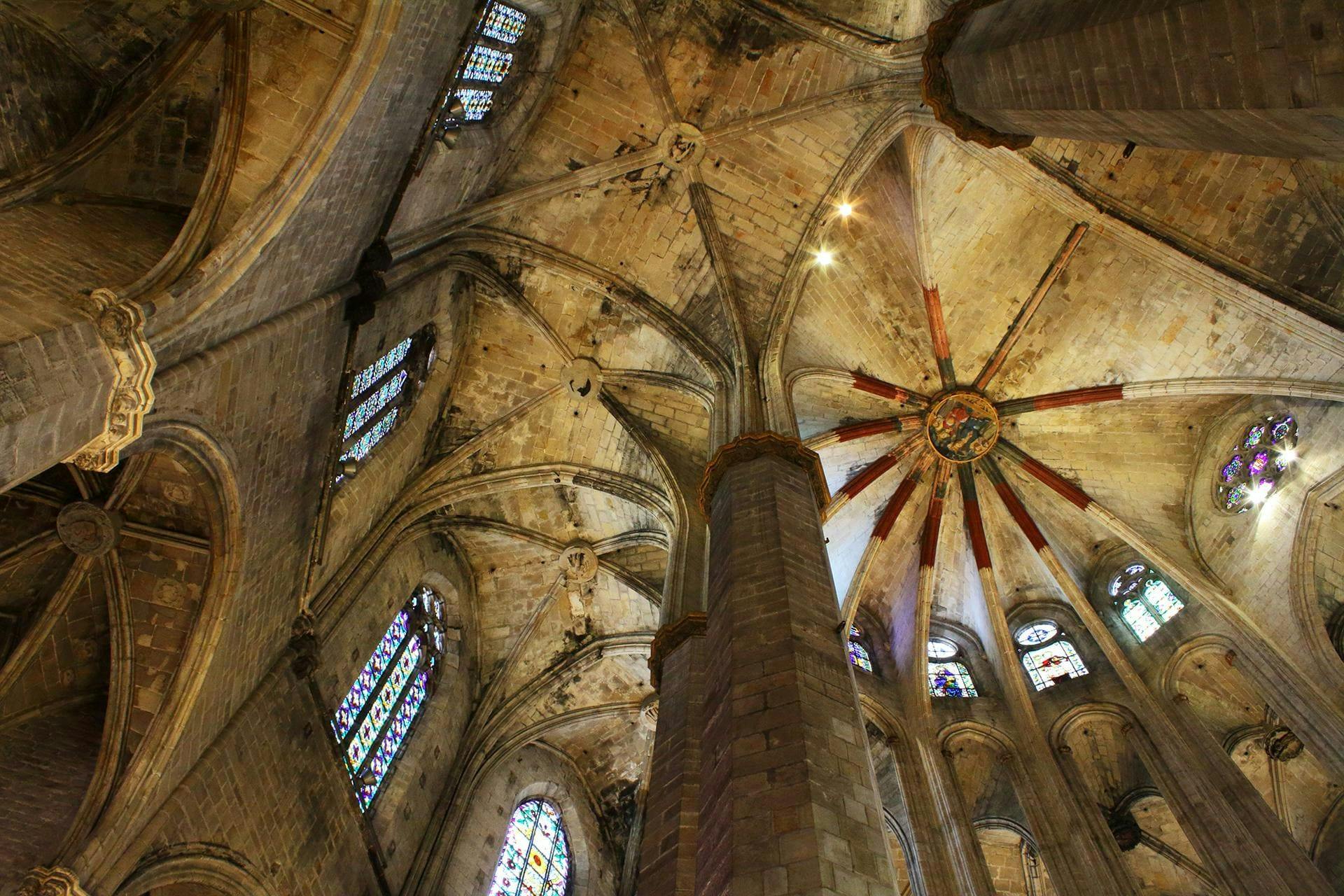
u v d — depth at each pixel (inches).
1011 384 858.8
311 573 598.5
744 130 767.1
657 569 840.9
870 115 748.6
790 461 564.4
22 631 502.9
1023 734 770.2
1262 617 707.4
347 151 494.9
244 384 484.4
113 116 497.4
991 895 631.8
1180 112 339.9
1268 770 757.9
